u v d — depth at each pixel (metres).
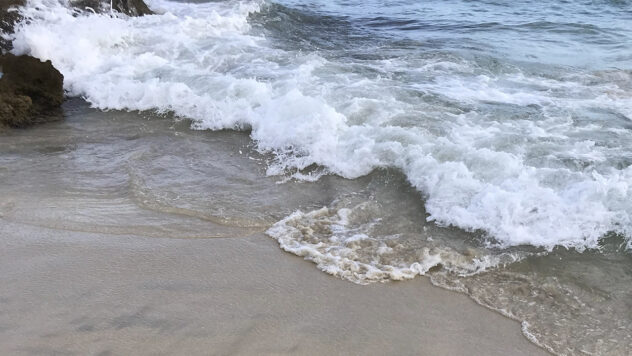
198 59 8.98
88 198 5.19
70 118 7.28
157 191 5.35
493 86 7.75
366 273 4.19
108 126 7.00
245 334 3.50
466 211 4.86
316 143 6.07
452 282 4.12
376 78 8.01
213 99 7.33
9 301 3.73
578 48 9.59
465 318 3.75
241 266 4.25
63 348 3.30
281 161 6.04
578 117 6.65
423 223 4.87
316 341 3.46
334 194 5.34
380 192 5.36
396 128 6.20
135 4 11.53
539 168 5.36
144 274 4.09
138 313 3.65
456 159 5.57
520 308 3.85
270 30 11.06
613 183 4.88
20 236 4.53
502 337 3.58
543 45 9.80
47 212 4.90
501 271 4.23
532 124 6.46
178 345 3.37
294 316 3.69
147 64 8.68
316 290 3.98
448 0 14.47
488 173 5.32
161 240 4.55
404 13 13.08
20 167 5.80
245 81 7.60
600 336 3.59
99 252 4.35
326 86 7.60
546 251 4.42
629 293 3.97
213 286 3.98
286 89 7.48
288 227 4.78
